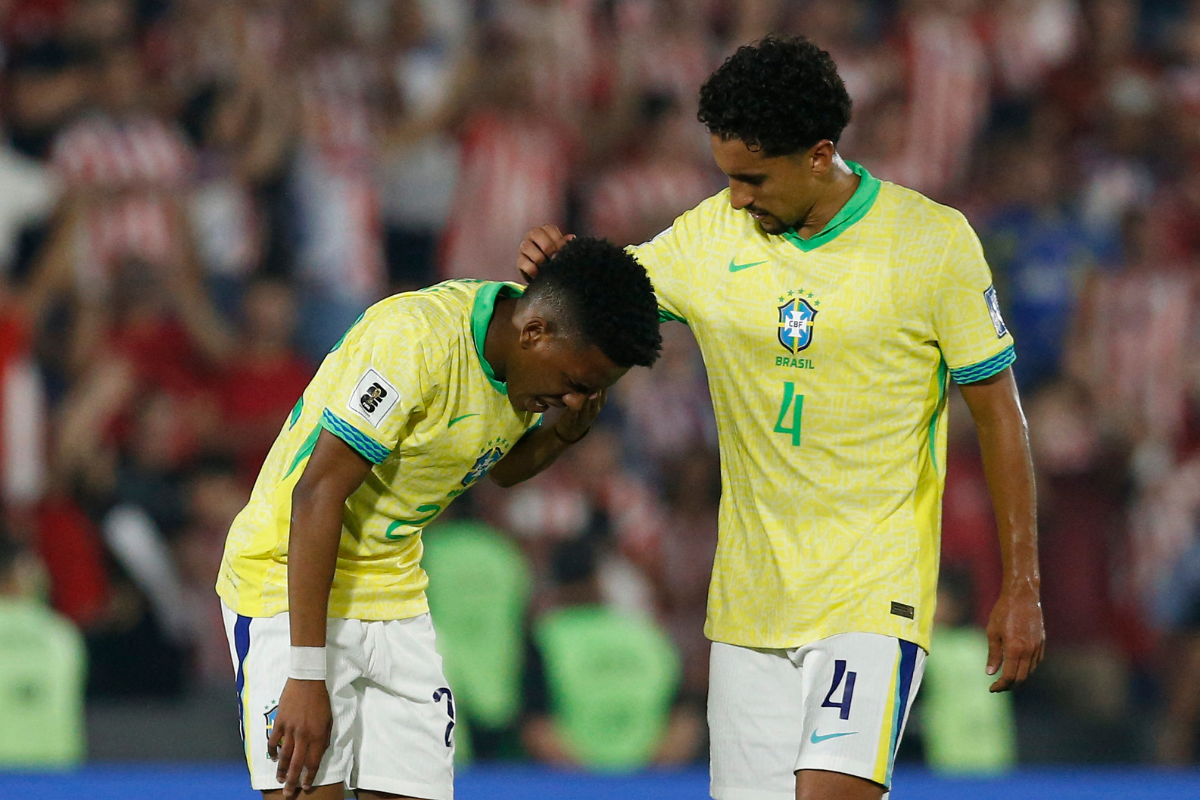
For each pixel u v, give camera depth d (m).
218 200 29.91
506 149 31.84
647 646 24.89
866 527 12.27
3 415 26.38
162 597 25.28
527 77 32.72
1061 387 31.22
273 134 30.72
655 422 30.11
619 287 11.37
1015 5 38.06
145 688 24.73
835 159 12.20
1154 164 37.34
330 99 31.56
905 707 12.22
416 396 11.52
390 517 12.27
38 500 25.41
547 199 32.22
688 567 28.31
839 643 12.18
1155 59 39.19
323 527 11.37
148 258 28.67
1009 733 26.39
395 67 32.78
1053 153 36.66
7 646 22.69
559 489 27.45
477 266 31.44
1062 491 30.28
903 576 12.23
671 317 12.83
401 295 12.14
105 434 26.72
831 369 12.14
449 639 23.98
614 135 34.09
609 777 21.94
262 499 12.27
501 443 12.27
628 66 34.91
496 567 24.52
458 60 32.62
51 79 29.98
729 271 12.41
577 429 12.91
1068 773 26.34
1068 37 38.62
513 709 24.17
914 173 35.81
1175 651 30.00
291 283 29.94
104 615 24.73
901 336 12.09
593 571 26.06
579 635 24.62
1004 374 12.24
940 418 12.57
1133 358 33.53
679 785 21.66
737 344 12.35
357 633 12.36
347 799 19.39
